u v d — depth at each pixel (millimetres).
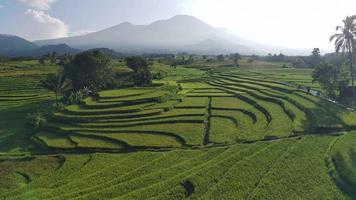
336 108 63156
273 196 31078
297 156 40188
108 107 74000
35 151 54312
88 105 74375
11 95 101500
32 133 63781
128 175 39438
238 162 39156
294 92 81000
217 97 84875
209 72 147000
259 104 71938
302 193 31594
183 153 46500
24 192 37688
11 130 66938
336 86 77812
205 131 57844
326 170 36281
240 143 49188
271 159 39688
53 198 34344
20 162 49156
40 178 42000
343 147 42062
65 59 166625
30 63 175000
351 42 71188
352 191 32094
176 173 38625
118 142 54344
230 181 34469
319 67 80000
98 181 38562
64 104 83562
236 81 108625
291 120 57875
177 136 55562
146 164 43031
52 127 63938
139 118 66438
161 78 124875
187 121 63938
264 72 132500
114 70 130625
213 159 42281
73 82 102000
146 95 83000
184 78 124938
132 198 32469
